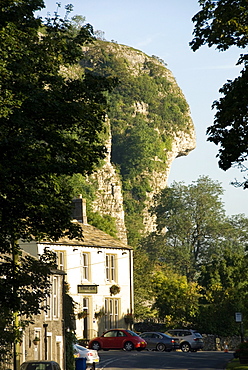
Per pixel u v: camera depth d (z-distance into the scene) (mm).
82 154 28766
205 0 32031
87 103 29312
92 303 83000
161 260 186125
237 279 105125
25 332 51312
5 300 29188
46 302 57312
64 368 58938
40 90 26875
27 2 28719
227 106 31656
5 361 38500
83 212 91750
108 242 87688
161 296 101000
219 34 31484
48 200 28422
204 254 172875
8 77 26594
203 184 178125
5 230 27906
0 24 27547
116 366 58938
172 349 80250
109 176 186875
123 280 88312
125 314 87688
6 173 25250
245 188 32719
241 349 58125
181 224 175375
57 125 28484
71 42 30297
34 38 29562
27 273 30266
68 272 80375
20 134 26234
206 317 98000
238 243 175750
